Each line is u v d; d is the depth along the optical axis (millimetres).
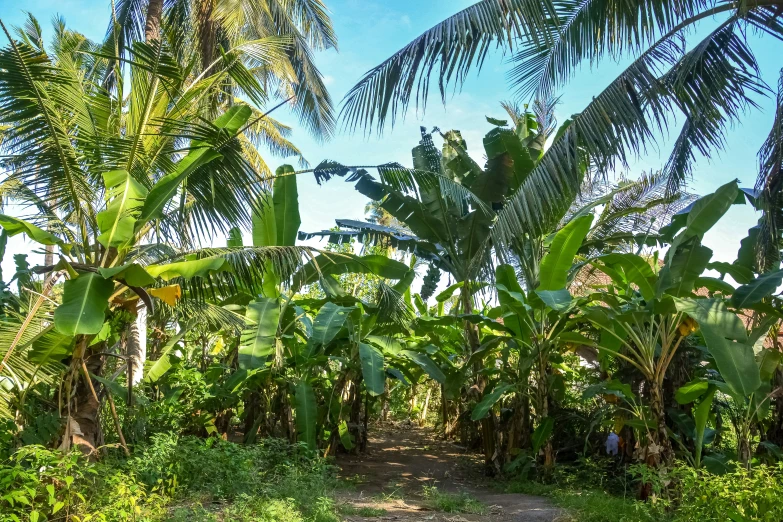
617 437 9383
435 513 6570
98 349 5941
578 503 6465
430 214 9984
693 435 7223
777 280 5938
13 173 5699
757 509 4344
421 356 9727
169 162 6633
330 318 8742
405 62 6605
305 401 8742
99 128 6574
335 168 7082
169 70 6039
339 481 8094
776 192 6500
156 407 8406
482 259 7406
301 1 14523
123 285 5477
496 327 9273
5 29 4961
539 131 11062
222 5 11984
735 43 6488
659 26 6422
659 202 8719
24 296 6926
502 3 6230
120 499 4590
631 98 6445
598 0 6656
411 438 14648
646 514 5508
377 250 13469
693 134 7660
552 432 9391
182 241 6500
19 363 5641
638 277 6867
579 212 8203
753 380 5141
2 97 5320
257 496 6004
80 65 7207
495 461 9539
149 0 10766
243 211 6336
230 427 11758
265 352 7707
